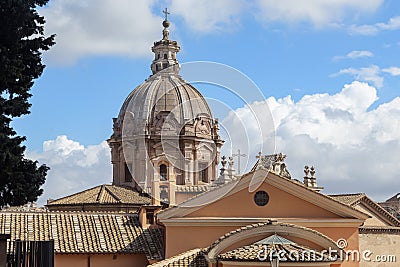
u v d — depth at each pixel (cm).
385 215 5459
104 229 4334
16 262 2855
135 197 5506
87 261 4091
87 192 5675
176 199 4509
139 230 4362
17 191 2716
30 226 4256
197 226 3981
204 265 3741
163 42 6638
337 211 4038
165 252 3962
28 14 2683
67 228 4291
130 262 4147
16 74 2642
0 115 2655
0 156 2628
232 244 3762
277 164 4456
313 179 4853
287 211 4016
